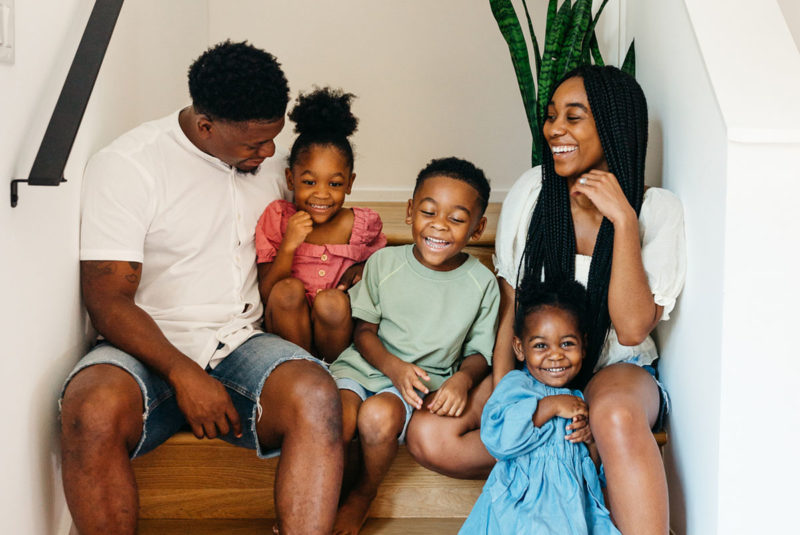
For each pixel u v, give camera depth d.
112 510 1.17
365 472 1.44
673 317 1.45
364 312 1.56
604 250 1.47
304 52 2.51
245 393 1.34
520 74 1.86
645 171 1.65
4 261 1.07
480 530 1.32
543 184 1.55
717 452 1.23
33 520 1.19
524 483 1.32
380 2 2.49
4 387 1.08
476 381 1.52
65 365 1.32
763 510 1.22
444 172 1.51
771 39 1.32
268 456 1.35
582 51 1.81
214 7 2.48
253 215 1.55
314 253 1.66
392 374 1.46
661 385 1.47
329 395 1.27
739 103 1.21
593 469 1.35
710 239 1.28
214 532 1.44
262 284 1.59
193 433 1.39
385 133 2.54
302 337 1.57
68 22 1.29
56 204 1.25
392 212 2.26
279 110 1.35
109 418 1.17
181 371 1.27
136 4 1.75
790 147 1.19
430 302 1.55
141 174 1.38
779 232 1.20
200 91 1.34
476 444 1.43
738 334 1.21
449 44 2.51
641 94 1.49
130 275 1.34
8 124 1.07
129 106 1.69
